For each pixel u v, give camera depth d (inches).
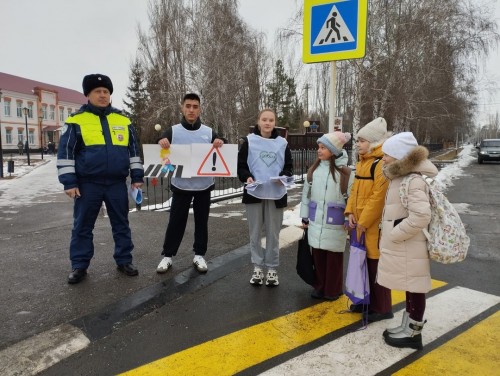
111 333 113.7
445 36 701.9
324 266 139.0
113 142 150.7
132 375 94.0
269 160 144.9
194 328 117.6
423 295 105.6
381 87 684.7
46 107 2466.8
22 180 707.4
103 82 147.8
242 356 102.4
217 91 907.4
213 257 178.5
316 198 136.0
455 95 780.6
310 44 185.9
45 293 137.2
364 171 121.4
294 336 113.2
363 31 169.0
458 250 100.0
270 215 147.6
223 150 161.0
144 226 241.3
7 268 162.6
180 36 959.0
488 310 129.7
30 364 97.8
